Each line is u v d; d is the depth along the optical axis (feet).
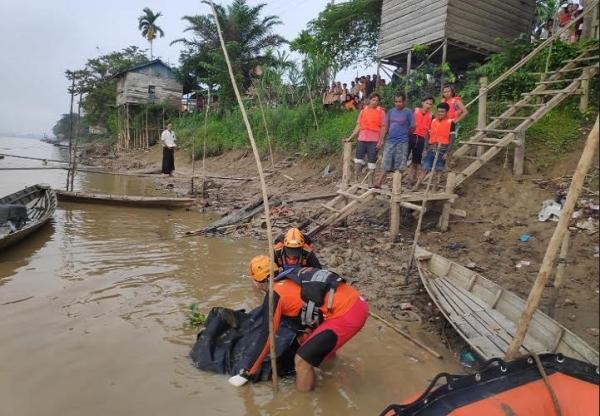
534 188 29.78
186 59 115.55
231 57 98.78
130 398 13.71
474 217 29.58
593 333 17.35
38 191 46.62
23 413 12.78
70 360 15.64
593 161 10.17
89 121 186.39
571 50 35.78
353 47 74.43
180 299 21.35
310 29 76.33
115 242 31.40
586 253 22.54
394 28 50.85
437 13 45.34
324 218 34.99
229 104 96.43
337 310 14.24
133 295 21.63
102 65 165.17
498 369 10.00
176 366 15.56
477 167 30.55
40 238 31.91
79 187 64.13
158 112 127.65
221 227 35.73
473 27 46.19
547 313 18.88
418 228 23.38
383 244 28.37
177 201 44.52
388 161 30.32
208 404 13.62
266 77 75.15
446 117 30.30
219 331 16.66
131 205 45.32
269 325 14.16
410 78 47.73
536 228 26.43
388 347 17.66
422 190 31.83
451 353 17.48
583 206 25.79
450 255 26.17
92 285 22.75
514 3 48.57
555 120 34.01
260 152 66.59
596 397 9.24
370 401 14.19
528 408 9.20
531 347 15.93
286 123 63.52
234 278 24.34
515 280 22.48
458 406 9.36
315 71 66.33
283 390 14.48
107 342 17.01
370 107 32.07
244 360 14.80
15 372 14.76
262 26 105.19
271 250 13.98
